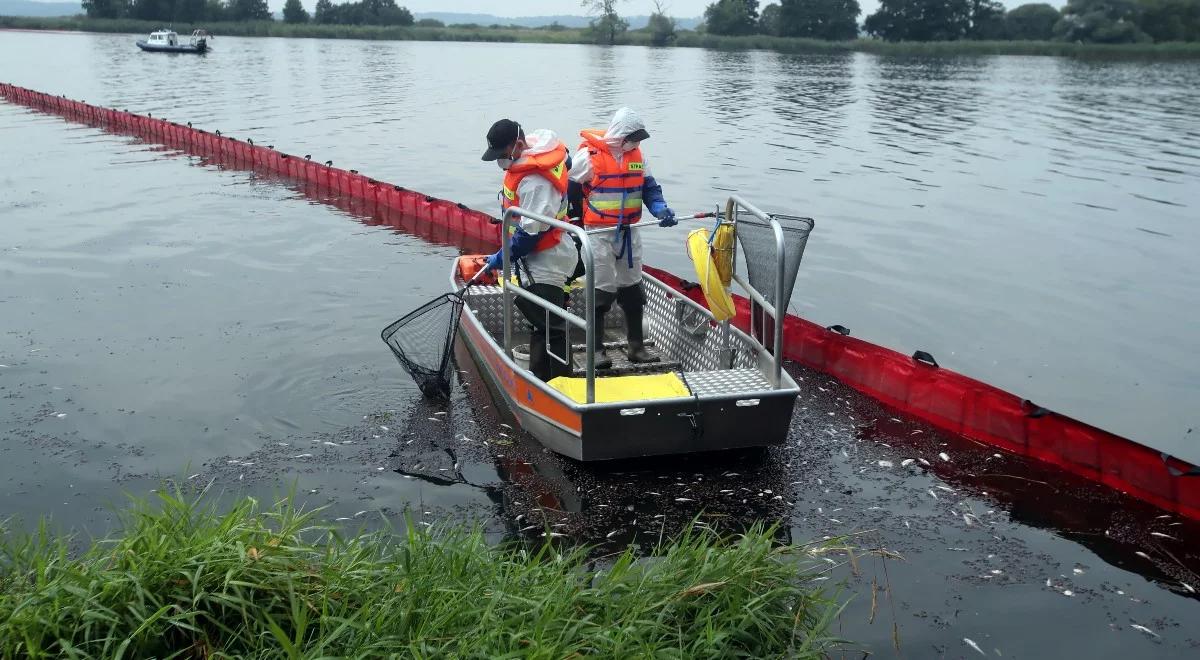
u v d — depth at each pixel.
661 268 11.07
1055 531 5.30
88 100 30.14
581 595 3.94
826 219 13.86
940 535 5.24
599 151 6.34
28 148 19.48
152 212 13.32
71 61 50.44
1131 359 8.34
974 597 4.67
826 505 5.57
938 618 4.49
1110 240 12.77
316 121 25.66
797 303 9.77
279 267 10.55
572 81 43.06
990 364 8.18
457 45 91.00
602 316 6.77
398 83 40.28
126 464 5.89
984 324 9.22
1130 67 56.41
